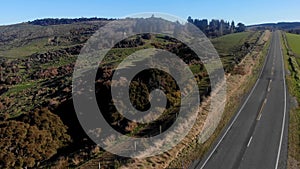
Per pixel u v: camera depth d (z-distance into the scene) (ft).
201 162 78.07
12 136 97.35
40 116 112.98
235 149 86.43
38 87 266.16
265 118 114.93
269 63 245.86
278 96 148.05
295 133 100.68
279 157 81.82
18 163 91.91
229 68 191.01
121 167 73.56
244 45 334.24
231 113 120.57
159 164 75.15
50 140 104.88
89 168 78.79
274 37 498.28
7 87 282.15
